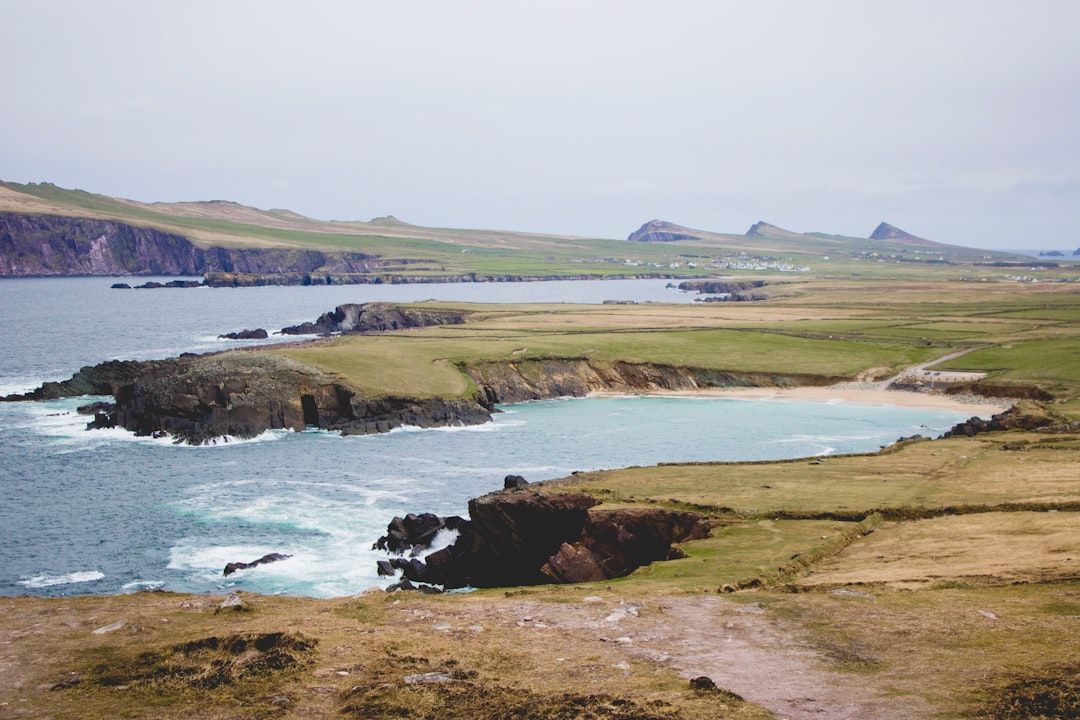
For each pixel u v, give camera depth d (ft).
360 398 389.60
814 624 112.06
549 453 330.95
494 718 83.82
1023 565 136.05
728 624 112.57
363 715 84.89
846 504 201.98
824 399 447.83
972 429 325.21
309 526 243.19
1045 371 449.48
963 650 98.53
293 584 202.39
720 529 188.34
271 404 376.68
